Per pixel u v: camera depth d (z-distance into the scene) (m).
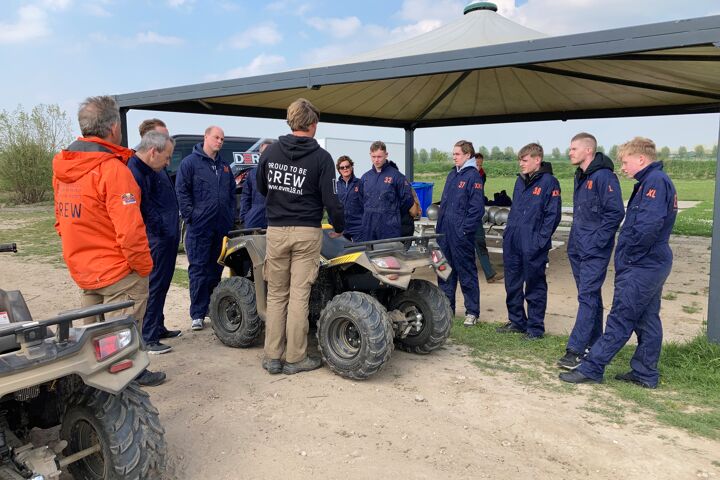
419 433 3.25
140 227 3.23
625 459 2.96
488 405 3.64
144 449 2.41
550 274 8.32
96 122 3.15
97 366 2.22
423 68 4.98
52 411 2.71
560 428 3.31
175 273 8.48
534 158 4.85
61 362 2.12
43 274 8.34
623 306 3.84
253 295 4.73
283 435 3.22
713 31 3.64
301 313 4.11
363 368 3.91
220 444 3.12
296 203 3.95
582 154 4.18
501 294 7.08
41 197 23.42
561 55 4.27
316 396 3.78
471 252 5.50
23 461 2.22
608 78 7.20
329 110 9.70
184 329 5.49
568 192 26.02
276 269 4.11
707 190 28.70
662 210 3.58
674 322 5.73
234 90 6.27
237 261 5.23
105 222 3.22
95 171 3.13
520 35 6.93
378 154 5.79
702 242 11.44
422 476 2.79
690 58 5.14
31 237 12.85
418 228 9.27
